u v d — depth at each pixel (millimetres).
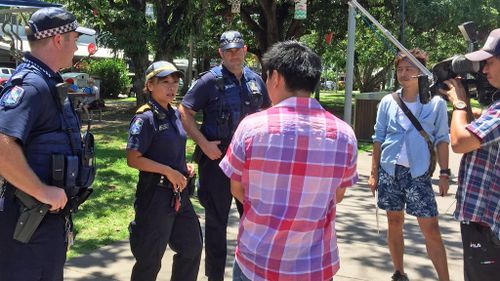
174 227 3566
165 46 16234
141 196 3398
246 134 2186
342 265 4746
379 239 5504
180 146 3521
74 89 2947
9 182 2453
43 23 2562
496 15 17594
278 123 2146
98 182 7648
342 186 2307
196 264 3688
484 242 2803
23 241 2484
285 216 2152
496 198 2742
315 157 2133
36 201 2471
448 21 17266
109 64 28562
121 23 15383
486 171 2777
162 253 3461
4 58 26734
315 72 2221
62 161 2533
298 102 2203
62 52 2639
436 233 3945
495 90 2828
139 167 3342
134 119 3383
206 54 22500
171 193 3400
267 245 2191
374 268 4691
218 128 3955
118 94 29156
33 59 2578
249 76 4125
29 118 2410
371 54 29438
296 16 11539
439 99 3953
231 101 3977
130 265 4602
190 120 3971
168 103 3500
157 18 16172
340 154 2186
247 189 2238
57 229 2605
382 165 4078
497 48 2672
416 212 3912
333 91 56719
